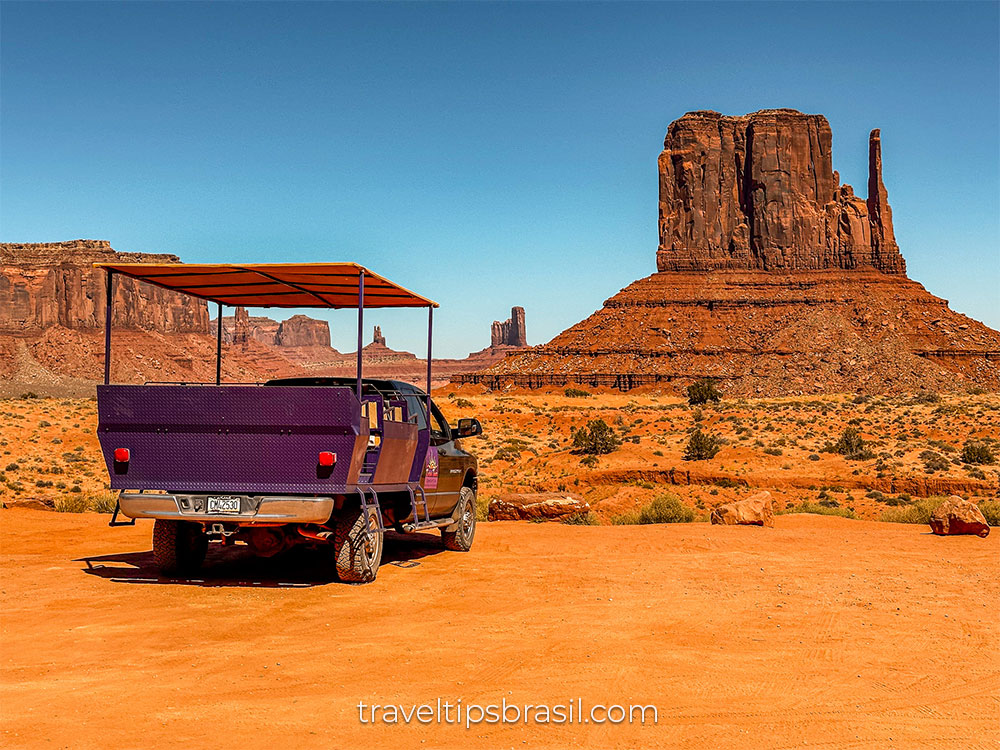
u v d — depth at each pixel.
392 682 5.85
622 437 71.75
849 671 6.29
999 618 8.16
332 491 8.98
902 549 12.76
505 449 65.19
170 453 9.20
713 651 6.79
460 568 10.68
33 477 45.16
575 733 4.97
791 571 10.69
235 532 9.19
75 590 9.05
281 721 5.05
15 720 5.01
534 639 7.07
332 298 11.58
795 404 100.19
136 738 4.75
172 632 7.21
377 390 10.62
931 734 5.04
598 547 12.73
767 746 4.84
